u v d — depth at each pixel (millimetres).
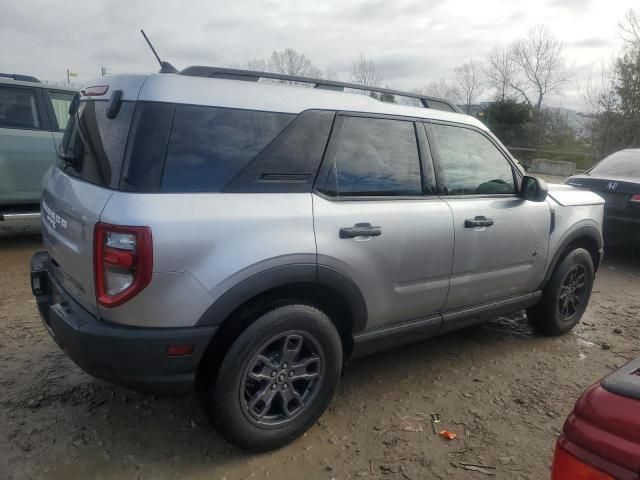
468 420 3322
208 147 2625
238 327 2676
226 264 2541
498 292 4000
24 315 4613
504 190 4012
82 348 2512
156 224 2393
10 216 6699
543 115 30578
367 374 3865
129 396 3395
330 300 3072
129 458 2814
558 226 4328
